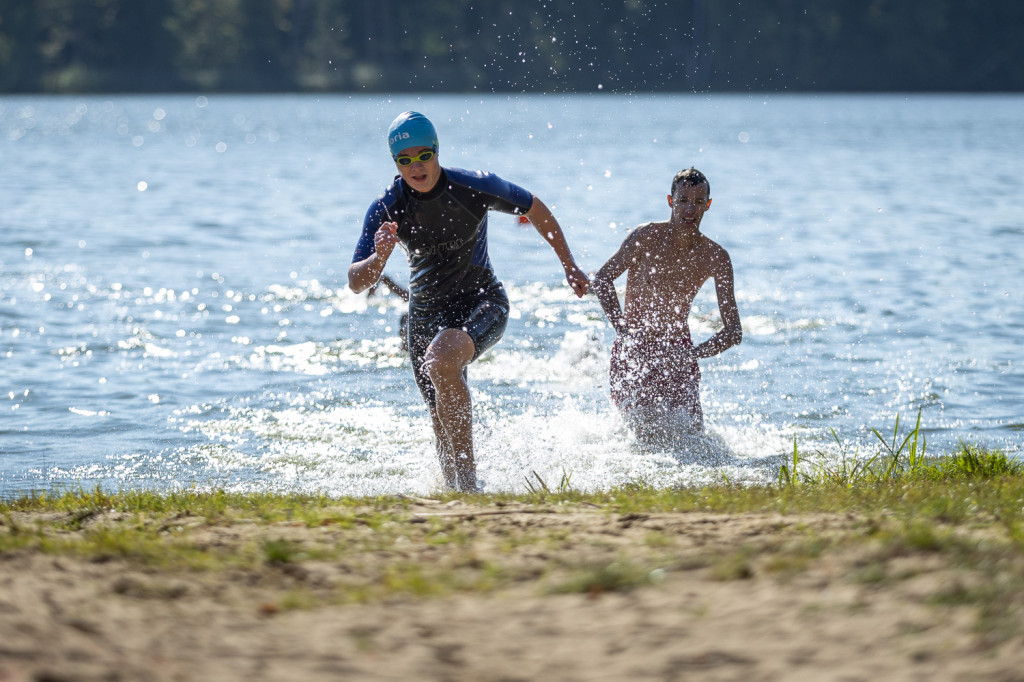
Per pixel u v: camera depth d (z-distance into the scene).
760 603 4.07
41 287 17.44
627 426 10.15
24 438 10.05
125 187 33.62
